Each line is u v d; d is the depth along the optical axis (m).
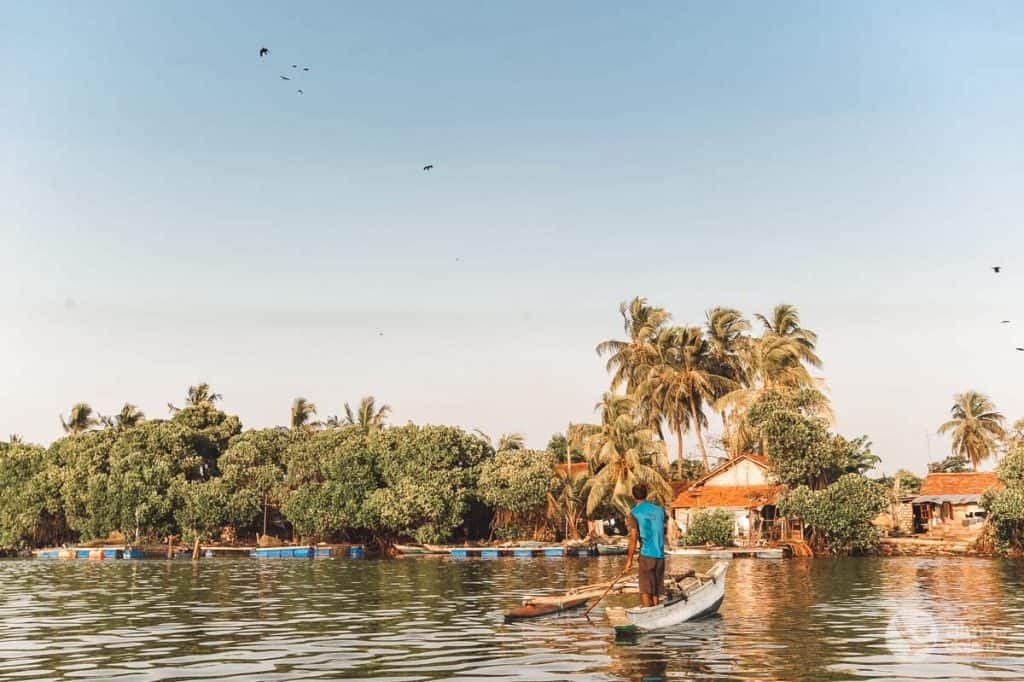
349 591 29.83
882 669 13.02
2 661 14.49
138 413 107.00
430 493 68.25
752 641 16.11
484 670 13.20
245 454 80.00
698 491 69.31
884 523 73.56
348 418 105.31
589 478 69.44
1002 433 99.69
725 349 83.31
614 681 12.22
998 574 36.88
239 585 33.31
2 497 82.56
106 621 20.66
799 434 59.31
